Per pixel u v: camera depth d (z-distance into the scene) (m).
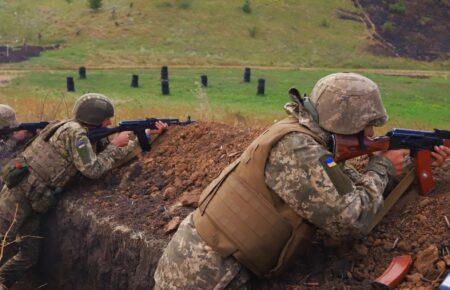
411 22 63.03
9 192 4.33
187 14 53.06
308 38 53.53
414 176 2.88
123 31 48.84
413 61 53.81
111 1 55.78
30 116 9.25
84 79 30.72
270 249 2.51
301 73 39.94
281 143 2.45
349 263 2.74
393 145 2.65
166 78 31.09
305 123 2.50
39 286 4.75
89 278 4.16
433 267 2.50
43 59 40.44
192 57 44.69
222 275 2.56
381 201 2.50
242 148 4.33
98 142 4.65
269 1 58.53
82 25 50.09
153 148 4.75
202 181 4.15
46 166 4.25
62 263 4.41
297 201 2.41
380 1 65.38
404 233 2.79
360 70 47.03
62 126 4.28
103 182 4.50
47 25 50.56
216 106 19.33
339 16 59.97
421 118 22.67
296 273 2.81
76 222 4.22
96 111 4.31
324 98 2.48
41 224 4.53
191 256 2.61
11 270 4.44
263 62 45.84
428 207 2.87
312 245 2.92
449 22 65.06
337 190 2.36
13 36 47.62
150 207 4.02
